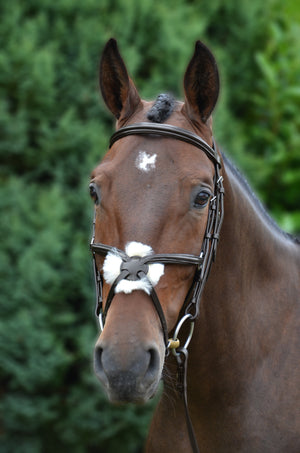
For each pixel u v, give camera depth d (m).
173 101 2.55
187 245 2.30
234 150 6.01
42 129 5.57
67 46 5.85
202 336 2.65
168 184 2.28
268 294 2.79
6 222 5.40
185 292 2.38
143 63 6.18
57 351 5.25
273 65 7.00
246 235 2.75
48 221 5.36
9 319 5.29
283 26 7.45
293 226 6.46
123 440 5.73
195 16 6.56
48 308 5.32
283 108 6.90
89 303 5.43
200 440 2.75
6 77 5.52
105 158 2.48
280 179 6.97
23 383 5.27
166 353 2.36
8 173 5.77
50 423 5.73
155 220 2.23
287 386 2.65
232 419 2.65
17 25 5.68
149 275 2.20
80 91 5.79
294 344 2.73
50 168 5.73
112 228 2.29
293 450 2.58
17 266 5.32
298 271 2.95
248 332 2.70
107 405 5.46
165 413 2.83
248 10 6.87
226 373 2.66
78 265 5.33
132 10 6.00
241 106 7.12
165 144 2.36
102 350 2.13
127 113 2.56
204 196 2.33
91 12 5.97
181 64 6.07
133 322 2.13
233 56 6.97
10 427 5.51
